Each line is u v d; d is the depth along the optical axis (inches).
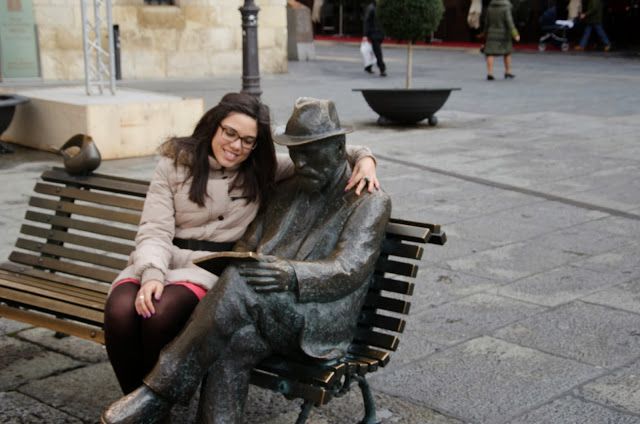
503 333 170.4
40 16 623.8
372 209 118.8
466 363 156.0
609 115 502.3
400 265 126.5
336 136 118.9
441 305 187.0
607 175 331.3
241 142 128.1
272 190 132.7
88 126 359.3
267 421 134.6
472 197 293.0
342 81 692.1
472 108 535.8
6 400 140.4
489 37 711.1
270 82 671.8
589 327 173.6
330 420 135.1
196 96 556.1
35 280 154.2
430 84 679.7
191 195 130.6
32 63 627.5
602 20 1162.6
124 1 669.3
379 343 125.0
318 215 123.6
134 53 684.7
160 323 117.8
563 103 560.7
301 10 923.4
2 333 170.4
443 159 362.9
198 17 706.8
